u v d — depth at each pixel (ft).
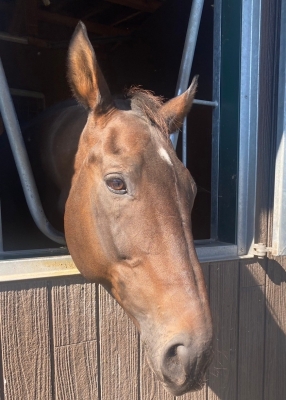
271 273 5.24
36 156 4.50
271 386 5.50
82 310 3.71
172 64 7.73
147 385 4.22
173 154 2.81
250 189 4.92
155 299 2.45
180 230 2.52
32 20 8.75
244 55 4.67
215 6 4.91
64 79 10.88
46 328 3.53
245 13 4.63
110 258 2.75
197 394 4.68
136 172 2.58
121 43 9.99
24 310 3.40
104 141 2.83
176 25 7.44
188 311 2.31
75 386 3.76
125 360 4.03
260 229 5.08
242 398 5.17
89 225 2.88
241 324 4.99
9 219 5.31
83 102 3.16
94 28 9.47
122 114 2.97
